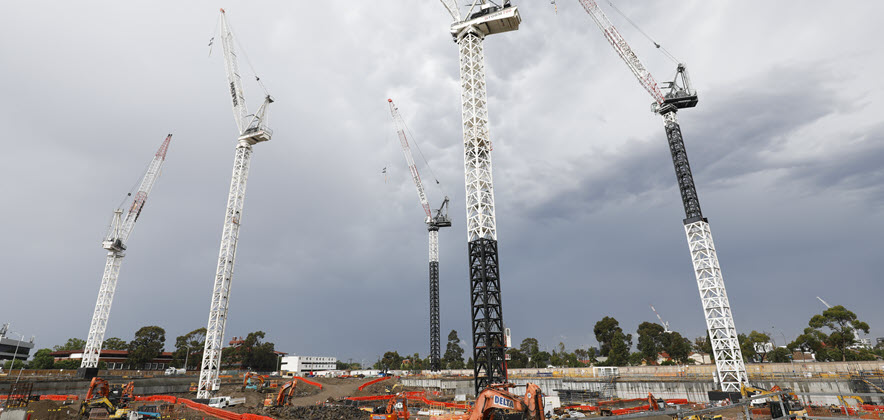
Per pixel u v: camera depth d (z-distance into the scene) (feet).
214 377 264.31
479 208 208.44
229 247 285.84
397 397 249.14
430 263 622.13
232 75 328.70
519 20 229.86
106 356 447.83
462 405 221.66
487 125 224.33
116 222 411.54
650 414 50.72
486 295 194.39
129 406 224.53
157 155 460.96
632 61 298.56
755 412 156.46
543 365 556.10
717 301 241.76
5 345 441.27
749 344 410.93
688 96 282.15
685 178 268.00
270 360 598.75
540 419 75.05
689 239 258.37
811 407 153.99
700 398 257.55
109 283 400.88
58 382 263.08
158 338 455.63
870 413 145.07
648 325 488.85
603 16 318.86
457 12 245.45
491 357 187.01
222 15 337.93
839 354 341.21
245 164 311.06
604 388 298.15
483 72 233.14
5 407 177.78
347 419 201.87
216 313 271.90
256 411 218.59
